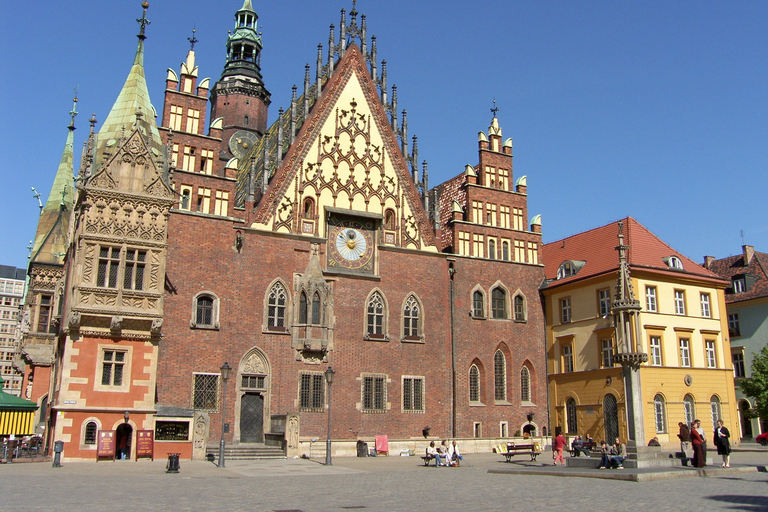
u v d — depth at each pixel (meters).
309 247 48.97
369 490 24.67
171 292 43.69
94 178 39.22
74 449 36.38
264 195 48.34
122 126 42.84
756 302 67.81
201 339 44.03
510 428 53.97
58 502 19.91
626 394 35.38
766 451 48.66
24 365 59.56
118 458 37.50
